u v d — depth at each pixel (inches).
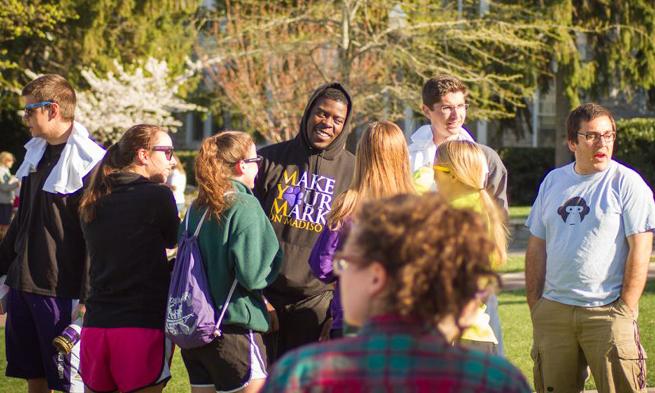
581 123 271.4
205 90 1605.6
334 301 266.5
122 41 1449.3
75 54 1386.6
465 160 255.1
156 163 275.1
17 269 308.3
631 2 1396.4
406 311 115.6
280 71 1186.0
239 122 1551.4
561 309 275.0
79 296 308.5
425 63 1087.0
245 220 253.6
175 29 1445.6
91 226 267.6
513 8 1159.0
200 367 267.1
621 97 1801.2
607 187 271.0
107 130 1355.8
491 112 1178.0
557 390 281.1
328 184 294.7
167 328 255.0
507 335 478.3
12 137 1684.3
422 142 326.0
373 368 113.9
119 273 263.3
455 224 118.9
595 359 271.4
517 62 1336.1
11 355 314.8
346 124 299.7
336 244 256.8
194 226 259.1
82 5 1355.8
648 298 577.6
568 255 272.7
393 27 1068.5
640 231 266.5
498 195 309.0
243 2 1178.6
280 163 298.8
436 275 116.3
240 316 255.4
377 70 1115.3
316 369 114.7
